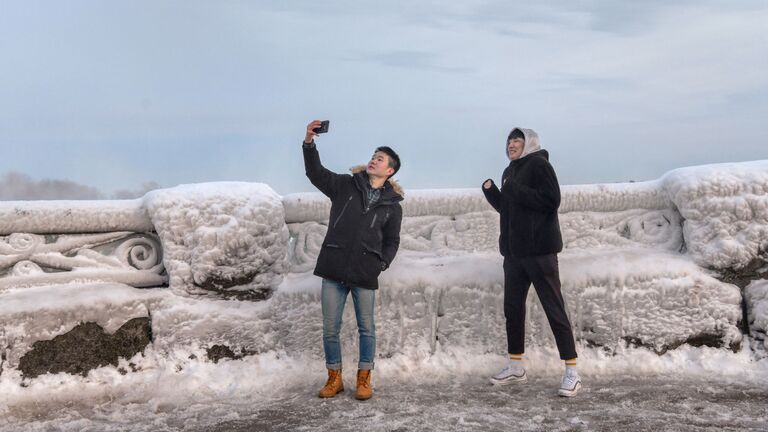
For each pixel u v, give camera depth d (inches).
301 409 156.0
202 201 185.5
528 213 168.7
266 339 185.5
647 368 184.2
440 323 189.9
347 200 166.2
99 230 185.2
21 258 177.9
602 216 203.0
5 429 146.7
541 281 169.0
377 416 148.8
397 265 192.5
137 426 146.3
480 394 165.8
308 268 194.4
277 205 191.6
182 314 180.9
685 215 196.2
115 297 177.9
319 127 159.6
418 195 200.2
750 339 189.9
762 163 197.2
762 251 189.6
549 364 186.7
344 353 184.4
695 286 189.5
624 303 189.3
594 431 137.3
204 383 173.8
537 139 172.6
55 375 169.6
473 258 196.2
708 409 150.9
